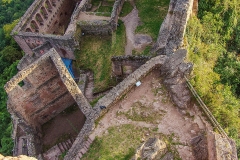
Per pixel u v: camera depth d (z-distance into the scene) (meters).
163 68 18.36
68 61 29.88
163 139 15.87
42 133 23.81
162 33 21.92
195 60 19.89
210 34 22.72
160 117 16.94
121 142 16.12
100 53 27.34
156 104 17.47
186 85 17.14
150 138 15.12
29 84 19.75
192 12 22.23
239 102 20.19
